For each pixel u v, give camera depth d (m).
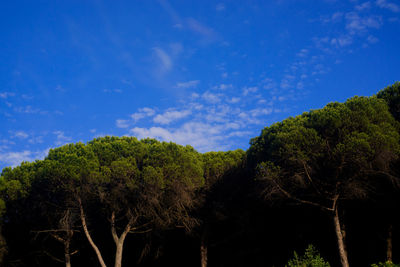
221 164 23.80
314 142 17.45
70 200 19.80
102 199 19.55
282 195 18.80
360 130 17.19
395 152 16.20
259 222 22.56
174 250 25.89
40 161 21.09
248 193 22.14
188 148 25.28
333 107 19.19
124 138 22.94
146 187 19.67
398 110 18.98
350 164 16.69
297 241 22.34
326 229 21.38
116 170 19.55
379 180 17.80
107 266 25.27
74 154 19.77
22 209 20.89
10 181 20.45
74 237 23.41
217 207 22.23
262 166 18.58
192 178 21.33
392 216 18.64
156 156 20.53
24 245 22.19
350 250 21.34
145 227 23.62
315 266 13.12
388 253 18.44
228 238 24.06
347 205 19.61
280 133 18.56
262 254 23.64
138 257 25.31
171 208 21.53
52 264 23.66
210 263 25.69
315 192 18.95
